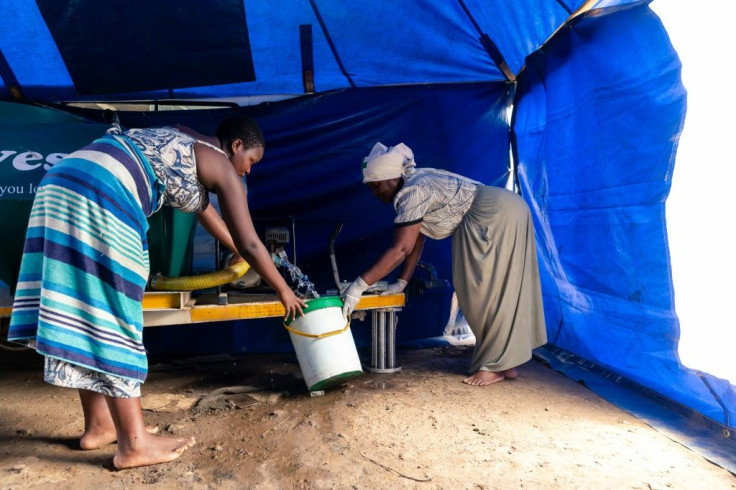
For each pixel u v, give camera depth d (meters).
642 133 3.02
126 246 2.25
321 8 3.86
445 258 4.90
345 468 2.39
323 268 4.76
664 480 2.29
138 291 2.31
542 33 3.90
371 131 4.74
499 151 4.89
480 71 4.65
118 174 2.22
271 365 4.29
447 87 4.78
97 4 3.66
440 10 3.91
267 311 3.39
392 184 3.66
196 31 3.97
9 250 3.24
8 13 3.68
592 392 3.48
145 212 2.36
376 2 3.82
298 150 4.69
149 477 2.31
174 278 3.14
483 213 3.59
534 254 3.73
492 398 3.36
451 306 4.95
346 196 4.75
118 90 4.48
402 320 4.86
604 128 3.36
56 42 3.96
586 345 4.01
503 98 4.84
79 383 2.21
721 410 2.69
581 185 3.71
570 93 3.74
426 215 3.62
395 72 4.61
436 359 4.39
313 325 3.30
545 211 4.31
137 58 4.17
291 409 3.16
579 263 3.86
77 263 2.17
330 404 3.24
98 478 2.29
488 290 3.61
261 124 4.63
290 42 4.17
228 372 4.10
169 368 4.20
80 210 2.17
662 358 3.07
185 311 3.23
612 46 3.18
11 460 2.46
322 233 4.75
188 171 2.38
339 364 3.31
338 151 4.72
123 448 2.37
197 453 2.56
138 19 3.82
